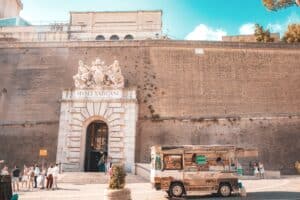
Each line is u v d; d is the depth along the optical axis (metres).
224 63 32.50
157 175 17.08
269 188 19.19
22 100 32.03
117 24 44.97
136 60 32.97
